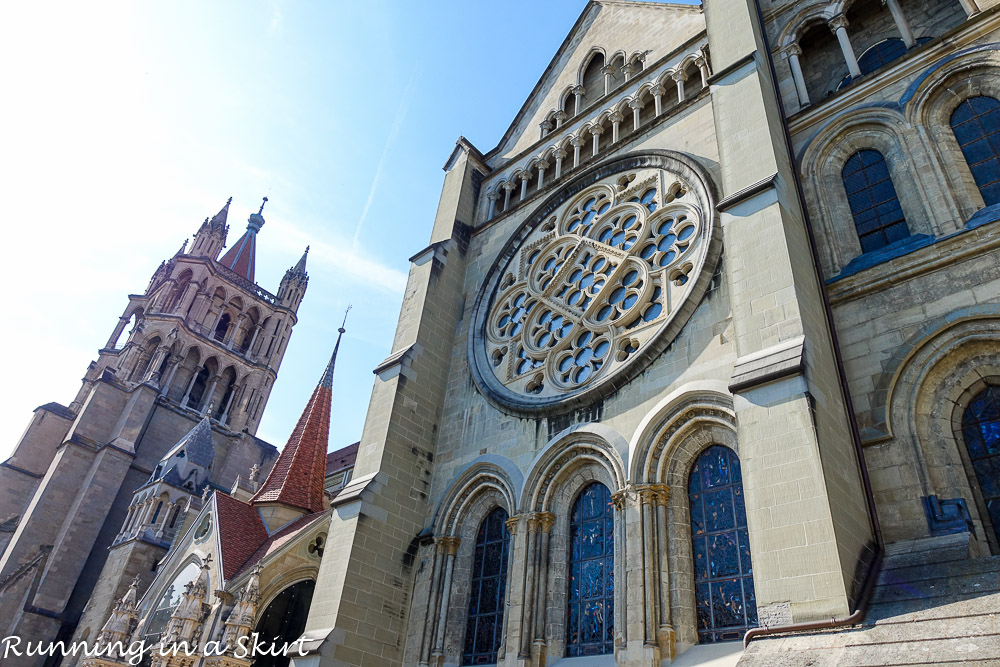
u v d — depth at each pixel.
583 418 23.53
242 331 88.19
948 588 13.05
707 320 21.84
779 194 19.91
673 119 29.12
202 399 79.88
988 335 16.55
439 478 27.45
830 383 17.28
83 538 60.16
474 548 25.22
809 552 13.94
